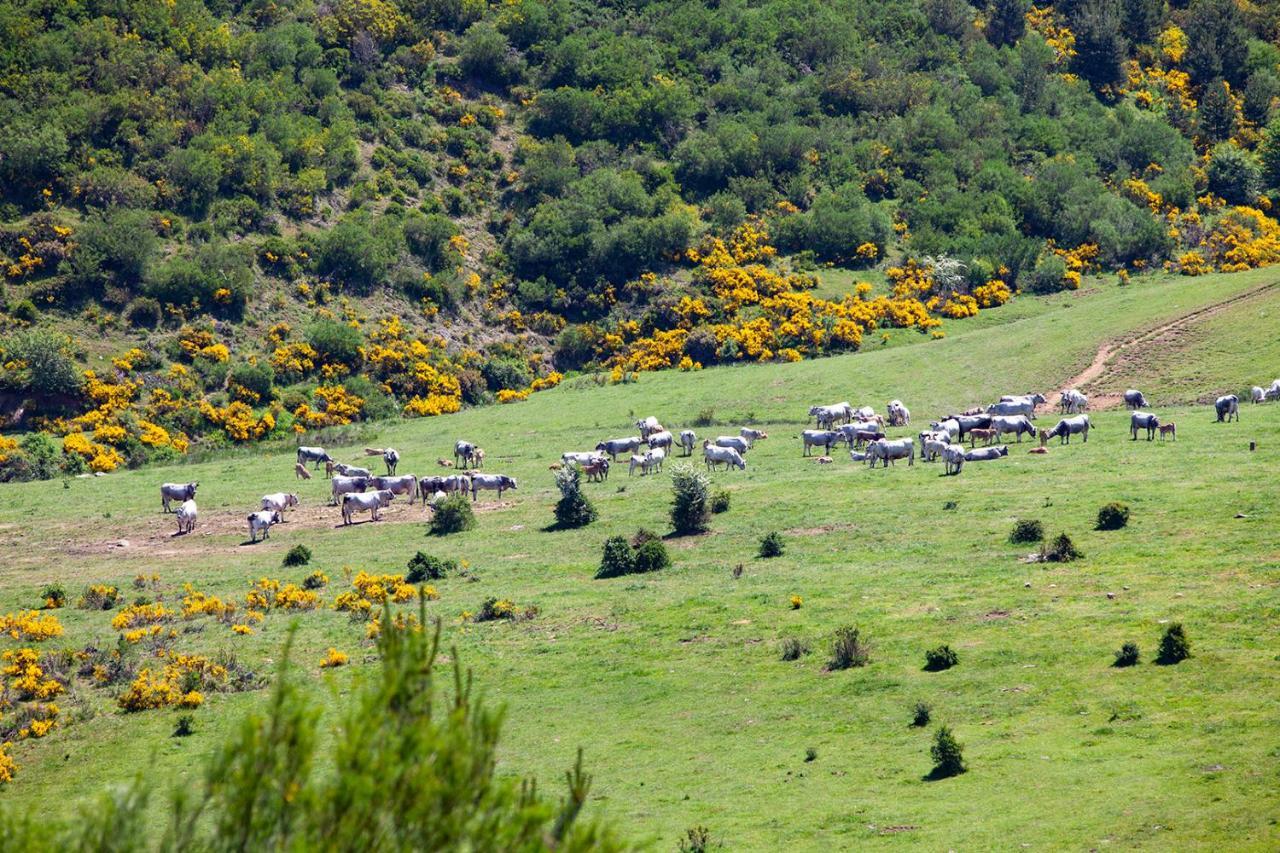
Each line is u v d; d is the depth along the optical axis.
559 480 59.66
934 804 27.56
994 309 122.62
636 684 38.31
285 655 13.52
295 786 12.73
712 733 34.19
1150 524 45.72
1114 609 37.62
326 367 114.06
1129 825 24.89
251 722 12.98
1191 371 81.50
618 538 50.69
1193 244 137.38
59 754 37.03
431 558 52.59
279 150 141.25
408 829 12.55
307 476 77.44
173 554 60.97
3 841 12.43
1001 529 48.16
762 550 50.09
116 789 13.02
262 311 121.00
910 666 36.31
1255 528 43.31
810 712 34.53
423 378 115.19
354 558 57.00
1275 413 65.44
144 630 47.09
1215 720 29.42
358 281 128.50
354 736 12.84
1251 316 88.31
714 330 116.88
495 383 119.31
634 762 32.91
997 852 24.64
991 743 30.56
